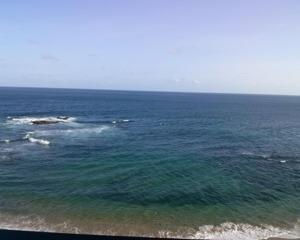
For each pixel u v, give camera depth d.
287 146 38.50
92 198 18.75
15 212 16.31
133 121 60.28
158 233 14.57
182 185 21.83
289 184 22.84
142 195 19.58
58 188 20.30
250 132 49.94
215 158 30.44
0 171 23.70
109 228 14.90
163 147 35.06
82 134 42.12
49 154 29.67
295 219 16.55
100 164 26.69
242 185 22.25
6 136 37.94
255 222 16.06
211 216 16.72
